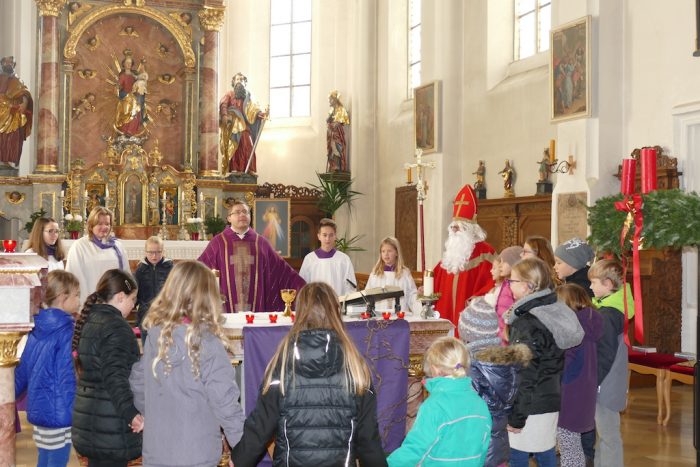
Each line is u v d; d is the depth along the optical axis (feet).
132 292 12.61
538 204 38.81
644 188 19.04
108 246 26.37
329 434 9.57
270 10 61.62
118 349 11.69
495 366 11.58
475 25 44.98
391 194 54.49
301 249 57.93
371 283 22.67
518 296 13.23
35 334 13.30
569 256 17.48
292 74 61.41
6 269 11.20
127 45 56.49
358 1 57.93
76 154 54.95
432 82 45.83
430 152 46.11
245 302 22.16
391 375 15.64
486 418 10.62
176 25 56.80
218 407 10.38
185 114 56.95
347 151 57.88
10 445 11.63
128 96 54.95
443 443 10.31
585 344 14.21
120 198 54.13
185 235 53.62
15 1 53.88
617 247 19.08
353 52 58.80
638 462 18.43
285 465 9.62
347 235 58.03
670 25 30.35
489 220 42.75
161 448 10.51
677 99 29.96
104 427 11.84
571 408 14.12
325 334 9.71
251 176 57.21
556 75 34.55
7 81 51.42
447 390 10.52
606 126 32.73
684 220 17.67
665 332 28.30
